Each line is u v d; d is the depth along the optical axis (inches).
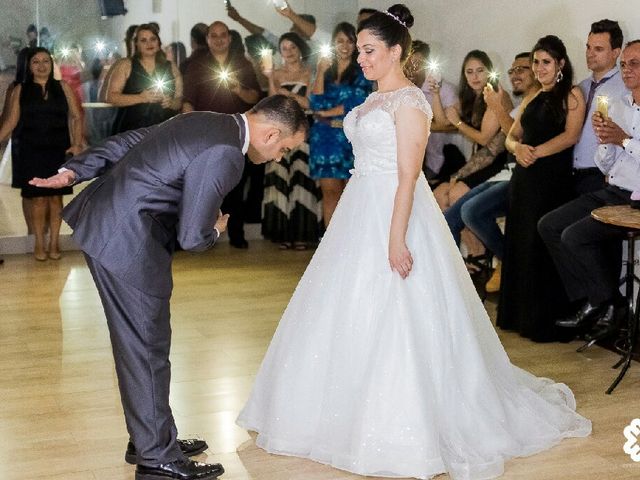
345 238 148.9
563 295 207.2
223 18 309.7
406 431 137.7
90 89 301.7
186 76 309.9
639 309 180.5
